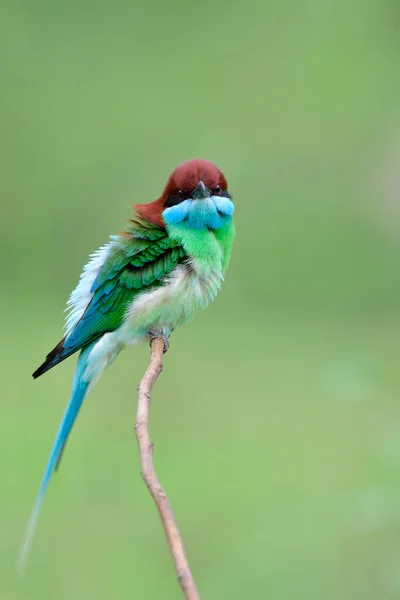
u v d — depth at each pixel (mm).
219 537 10016
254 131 18938
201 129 19078
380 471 9227
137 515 10430
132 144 19125
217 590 9359
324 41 20406
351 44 20219
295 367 13898
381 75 19734
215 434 11953
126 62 20609
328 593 9219
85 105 19891
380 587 9172
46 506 10562
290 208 18172
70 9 20797
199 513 10398
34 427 11820
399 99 19156
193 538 10055
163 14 20844
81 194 18812
